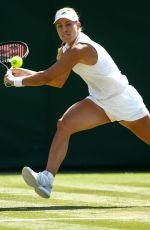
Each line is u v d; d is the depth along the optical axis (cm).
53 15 2123
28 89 2130
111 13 2166
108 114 1313
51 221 1133
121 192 1591
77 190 1638
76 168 2206
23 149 2144
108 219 1157
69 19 1267
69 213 1227
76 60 1259
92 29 2158
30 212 1234
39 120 2144
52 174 1261
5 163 2139
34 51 2111
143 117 1332
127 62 2178
